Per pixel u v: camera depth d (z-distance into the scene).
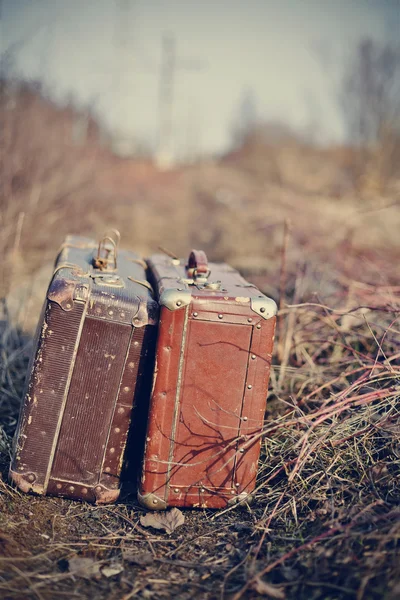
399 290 4.26
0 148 6.70
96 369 2.73
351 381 3.64
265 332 2.75
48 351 2.70
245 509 2.85
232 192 16.97
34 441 2.76
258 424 2.81
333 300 4.51
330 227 7.76
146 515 2.77
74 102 9.06
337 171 18.30
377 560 2.30
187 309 2.70
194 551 2.58
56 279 2.74
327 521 2.59
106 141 11.20
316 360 3.93
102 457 2.80
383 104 15.98
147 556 2.53
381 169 15.68
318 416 3.22
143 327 2.73
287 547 2.55
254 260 7.27
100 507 2.84
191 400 2.75
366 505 2.64
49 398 2.73
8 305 5.23
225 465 2.80
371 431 3.04
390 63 16.20
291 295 4.95
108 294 2.71
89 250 3.69
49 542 2.56
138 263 3.74
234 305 2.72
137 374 2.76
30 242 7.08
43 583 2.31
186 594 2.32
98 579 2.38
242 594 2.31
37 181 7.28
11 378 4.07
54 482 2.79
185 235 11.10
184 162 35.47
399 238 7.68
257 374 2.77
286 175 18.72
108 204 10.98
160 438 2.74
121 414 2.78
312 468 2.96
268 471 3.05
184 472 2.79
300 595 2.27
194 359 2.73
